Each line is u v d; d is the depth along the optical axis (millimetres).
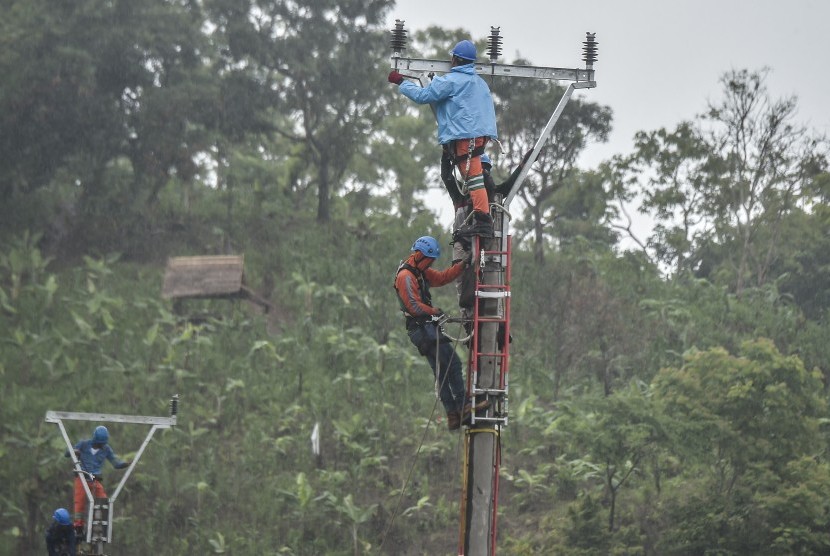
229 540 54625
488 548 20672
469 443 20969
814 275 104750
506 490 61156
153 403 64625
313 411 66062
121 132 99250
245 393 68062
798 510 51562
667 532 53969
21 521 55156
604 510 57344
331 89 104750
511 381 71062
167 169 101750
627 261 94312
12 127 95562
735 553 51312
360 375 70812
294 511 57062
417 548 55906
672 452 57625
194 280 80188
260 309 83250
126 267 92312
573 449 57875
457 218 22109
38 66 95812
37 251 84000
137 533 54875
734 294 90750
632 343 75688
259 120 104375
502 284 21297
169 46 103562
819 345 81188
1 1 100125
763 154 94750
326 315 80562
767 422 54906
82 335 72562
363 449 61656
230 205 104500
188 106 99750
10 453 59031
